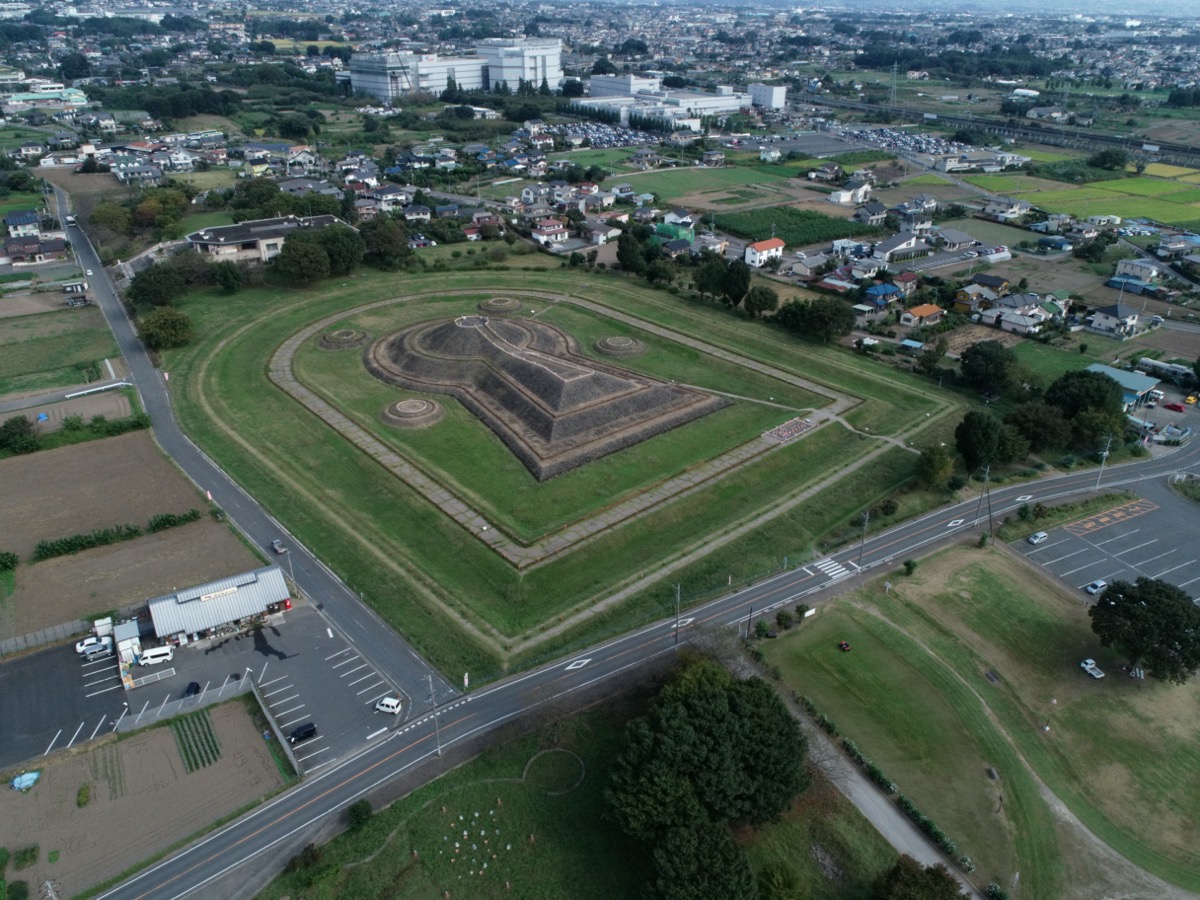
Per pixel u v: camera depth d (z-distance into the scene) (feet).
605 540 359.66
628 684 279.90
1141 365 533.55
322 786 244.01
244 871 219.41
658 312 631.97
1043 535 367.04
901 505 390.01
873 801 242.78
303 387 500.74
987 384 495.41
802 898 211.82
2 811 235.61
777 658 294.87
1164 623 278.67
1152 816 242.37
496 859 224.94
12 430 422.41
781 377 524.93
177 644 297.74
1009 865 226.38
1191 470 424.05
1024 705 279.08
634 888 218.18
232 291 644.69
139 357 542.98
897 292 654.12
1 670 287.28
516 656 294.66
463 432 449.48
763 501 390.83
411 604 319.68
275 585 314.96
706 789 221.05
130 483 398.21
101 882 215.72
